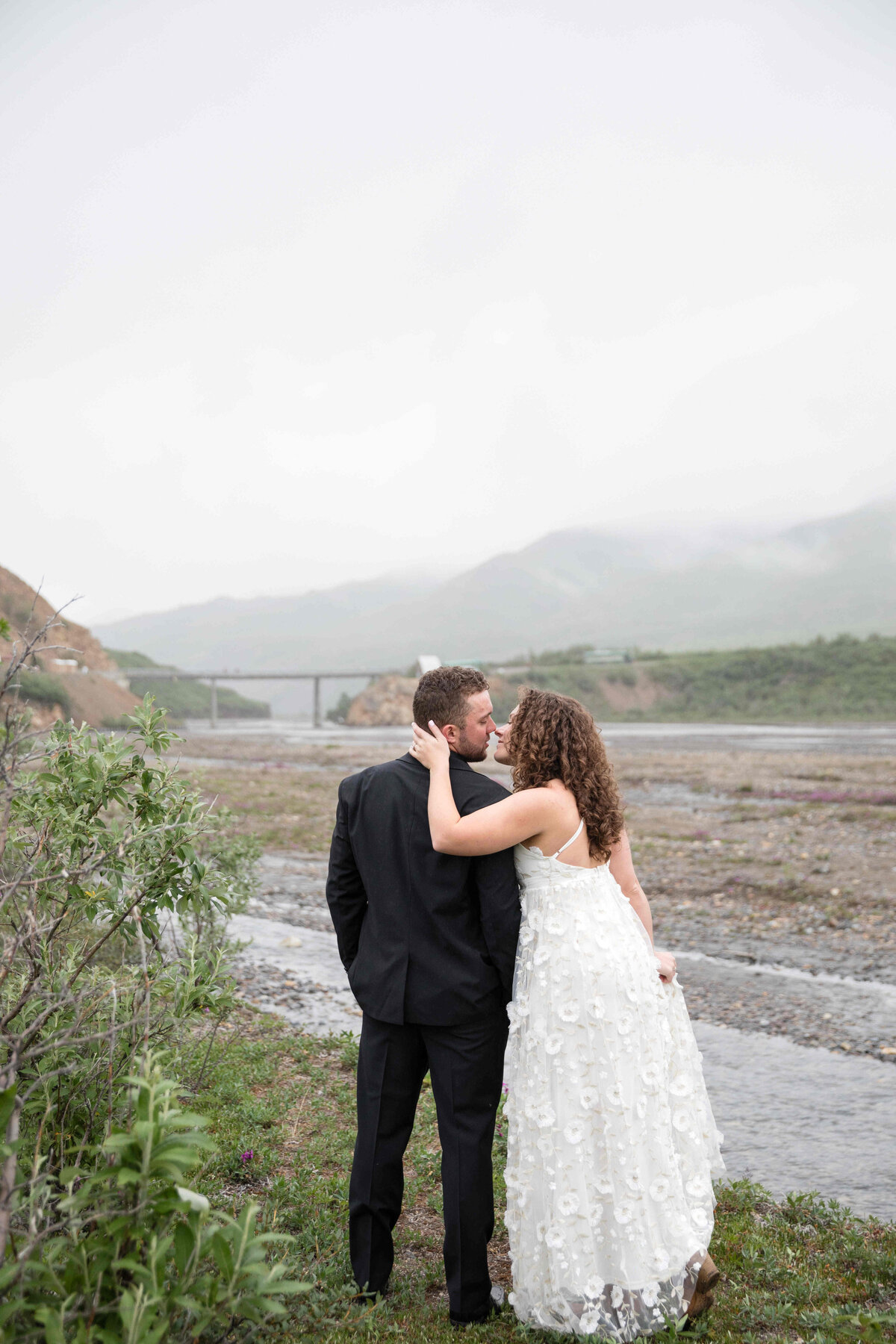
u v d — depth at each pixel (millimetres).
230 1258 1984
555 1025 2734
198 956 3346
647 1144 2736
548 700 2994
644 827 18344
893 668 103000
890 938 10125
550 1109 2707
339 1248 3109
